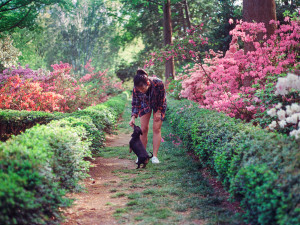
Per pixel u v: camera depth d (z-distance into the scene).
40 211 2.72
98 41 49.31
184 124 6.88
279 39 6.52
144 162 5.16
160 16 32.69
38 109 9.52
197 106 7.91
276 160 2.71
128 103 29.22
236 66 6.70
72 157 4.09
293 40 5.94
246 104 5.56
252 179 2.78
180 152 6.89
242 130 3.96
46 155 3.21
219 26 20.69
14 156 2.82
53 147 3.80
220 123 4.74
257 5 7.89
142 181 4.89
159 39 36.84
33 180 2.74
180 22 32.75
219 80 7.10
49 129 4.48
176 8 30.50
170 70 19.44
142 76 5.12
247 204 2.96
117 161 6.55
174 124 9.17
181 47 7.86
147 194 4.23
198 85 9.52
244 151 3.28
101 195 4.33
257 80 5.71
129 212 3.60
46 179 2.96
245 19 8.17
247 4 8.09
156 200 3.93
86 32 46.97
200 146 5.17
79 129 5.26
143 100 5.43
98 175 5.44
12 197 2.38
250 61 6.61
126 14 31.16
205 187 4.38
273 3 7.92
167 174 5.20
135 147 5.22
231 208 3.57
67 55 47.44
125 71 46.78
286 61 5.68
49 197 2.90
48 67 48.28
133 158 6.67
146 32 36.75
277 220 2.48
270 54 6.30
